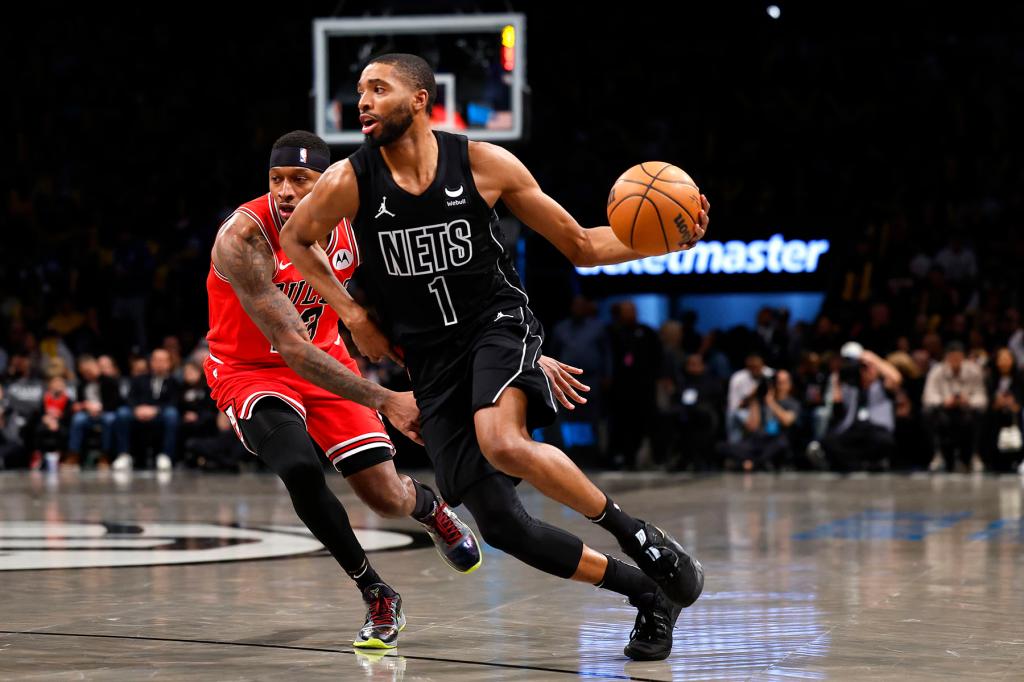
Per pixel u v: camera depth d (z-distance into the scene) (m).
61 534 6.56
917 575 4.88
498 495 3.15
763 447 12.27
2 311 15.77
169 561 5.38
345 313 3.31
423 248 3.18
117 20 20.47
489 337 3.20
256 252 3.53
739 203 17.20
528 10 19.47
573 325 13.21
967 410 11.99
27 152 19.39
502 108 12.36
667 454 12.86
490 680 3.00
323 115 12.66
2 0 20.38
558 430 12.73
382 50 12.55
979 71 18.39
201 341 12.99
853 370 12.28
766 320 13.92
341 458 3.76
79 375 14.02
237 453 12.40
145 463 13.12
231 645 3.48
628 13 19.42
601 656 3.31
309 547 5.92
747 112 18.45
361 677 3.04
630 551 3.17
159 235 17.83
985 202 16.09
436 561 5.37
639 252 3.27
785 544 5.96
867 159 17.48
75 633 3.67
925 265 14.81
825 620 3.85
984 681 2.98
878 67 18.59
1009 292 14.05
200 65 20.23
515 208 3.30
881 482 10.66
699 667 3.16
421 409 3.30
